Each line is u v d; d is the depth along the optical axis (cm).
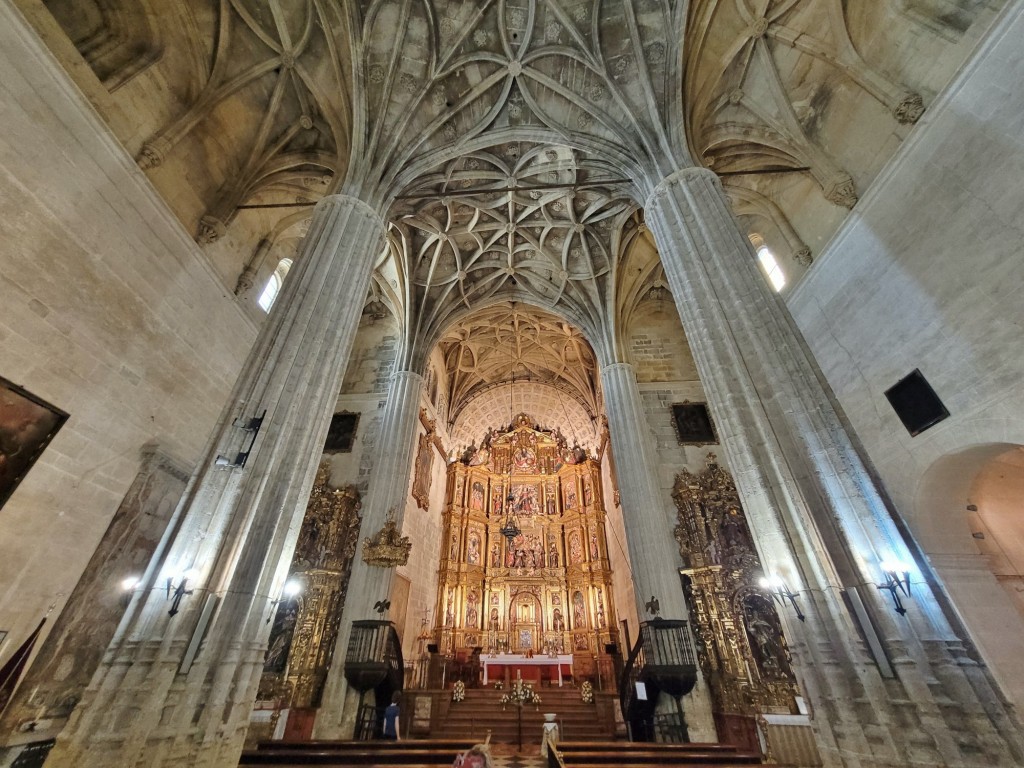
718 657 1166
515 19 1118
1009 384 684
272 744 873
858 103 953
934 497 844
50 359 714
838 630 523
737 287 757
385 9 1059
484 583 2292
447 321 1853
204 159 1035
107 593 812
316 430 735
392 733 1031
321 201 983
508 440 2730
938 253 792
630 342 1825
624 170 1139
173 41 937
